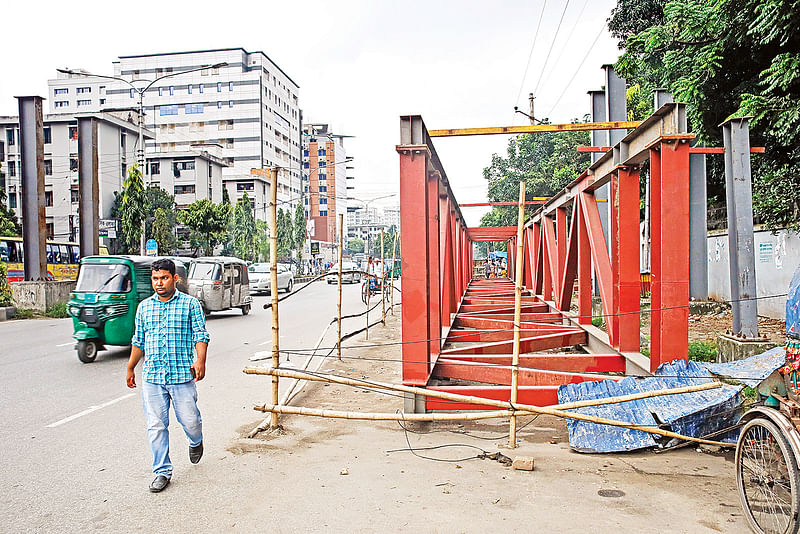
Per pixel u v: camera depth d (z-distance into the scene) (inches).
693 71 542.0
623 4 816.9
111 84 3602.4
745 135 324.5
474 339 397.4
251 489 187.8
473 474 198.4
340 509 171.6
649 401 223.8
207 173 2502.5
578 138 1311.5
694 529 156.4
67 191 1897.1
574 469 201.3
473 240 975.0
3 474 203.8
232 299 784.9
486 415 218.1
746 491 161.3
